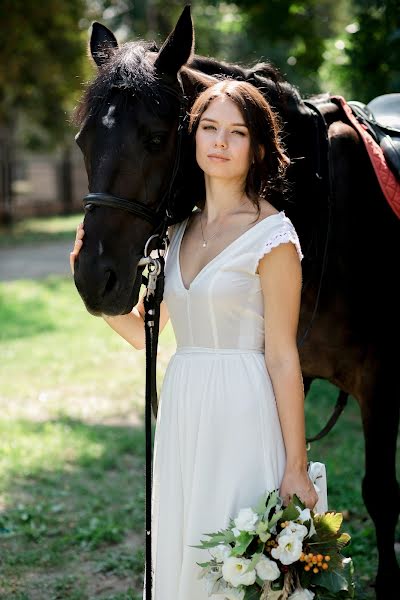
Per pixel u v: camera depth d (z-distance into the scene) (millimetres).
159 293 2482
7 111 24469
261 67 2994
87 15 23375
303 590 2148
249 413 2299
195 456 2322
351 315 3148
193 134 2473
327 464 5277
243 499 2289
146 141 2443
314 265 3014
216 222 2412
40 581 3785
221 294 2312
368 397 3242
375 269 3189
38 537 4234
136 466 5438
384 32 6789
